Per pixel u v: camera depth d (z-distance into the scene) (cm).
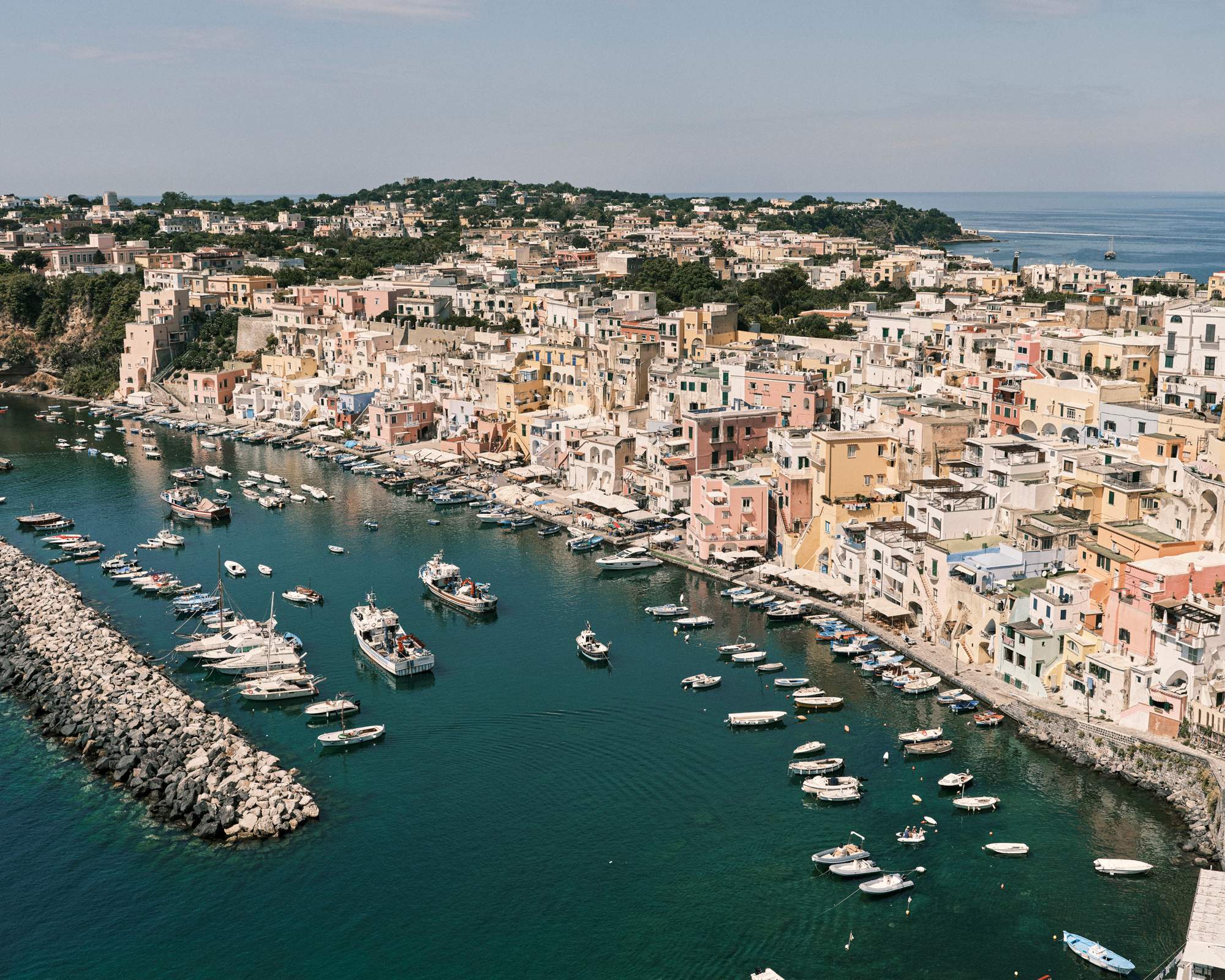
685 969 11206
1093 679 15200
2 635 18825
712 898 12231
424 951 11519
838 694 16625
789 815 13662
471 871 12756
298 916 12062
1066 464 19488
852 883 12406
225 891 12469
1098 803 13700
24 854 13038
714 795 14125
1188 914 11738
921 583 18138
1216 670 14200
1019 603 16525
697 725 15850
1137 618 14938
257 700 16775
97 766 14888
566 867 12812
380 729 15662
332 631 19400
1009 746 15012
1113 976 10931
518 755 15162
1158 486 17912
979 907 11950
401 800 14138
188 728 15375
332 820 13738
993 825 13338
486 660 18162
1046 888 12206
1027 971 11050
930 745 14888
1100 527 17012
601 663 17912
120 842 13325
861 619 19075
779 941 11550
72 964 11388
